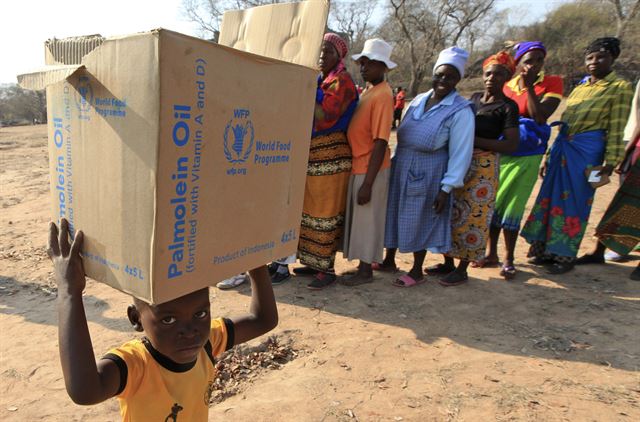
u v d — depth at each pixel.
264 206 1.40
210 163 1.17
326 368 2.89
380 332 3.34
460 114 3.62
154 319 1.29
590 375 2.79
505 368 2.87
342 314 3.63
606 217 4.56
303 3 1.68
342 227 4.08
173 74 1.02
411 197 3.86
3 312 3.78
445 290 4.07
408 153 3.86
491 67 3.81
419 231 3.92
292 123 1.44
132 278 1.15
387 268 4.52
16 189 8.98
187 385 1.43
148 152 1.04
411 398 2.58
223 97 1.16
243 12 1.88
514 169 4.16
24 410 2.56
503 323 3.47
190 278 1.20
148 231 1.09
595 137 4.14
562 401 2.54
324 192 3.87
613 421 2.37
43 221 6.54
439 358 3.00
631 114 4.48
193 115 1.09
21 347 3.21
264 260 1.46
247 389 2.71
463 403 2.53
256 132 1.30
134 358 1.34
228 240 1.30
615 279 4.32
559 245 4.36
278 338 3.26
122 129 1.08
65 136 1.23
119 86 1.06
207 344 1.57
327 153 3.82
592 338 3.22
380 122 3.66
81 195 1.22
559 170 4.32
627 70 26.86
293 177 1.51
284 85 1.37
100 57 1.09
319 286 4.08
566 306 3.75
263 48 1.78
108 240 1.18
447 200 3.83
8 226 6.31
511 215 4.20
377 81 3.80
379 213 3.94
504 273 4.33
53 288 4.24
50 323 3.58
